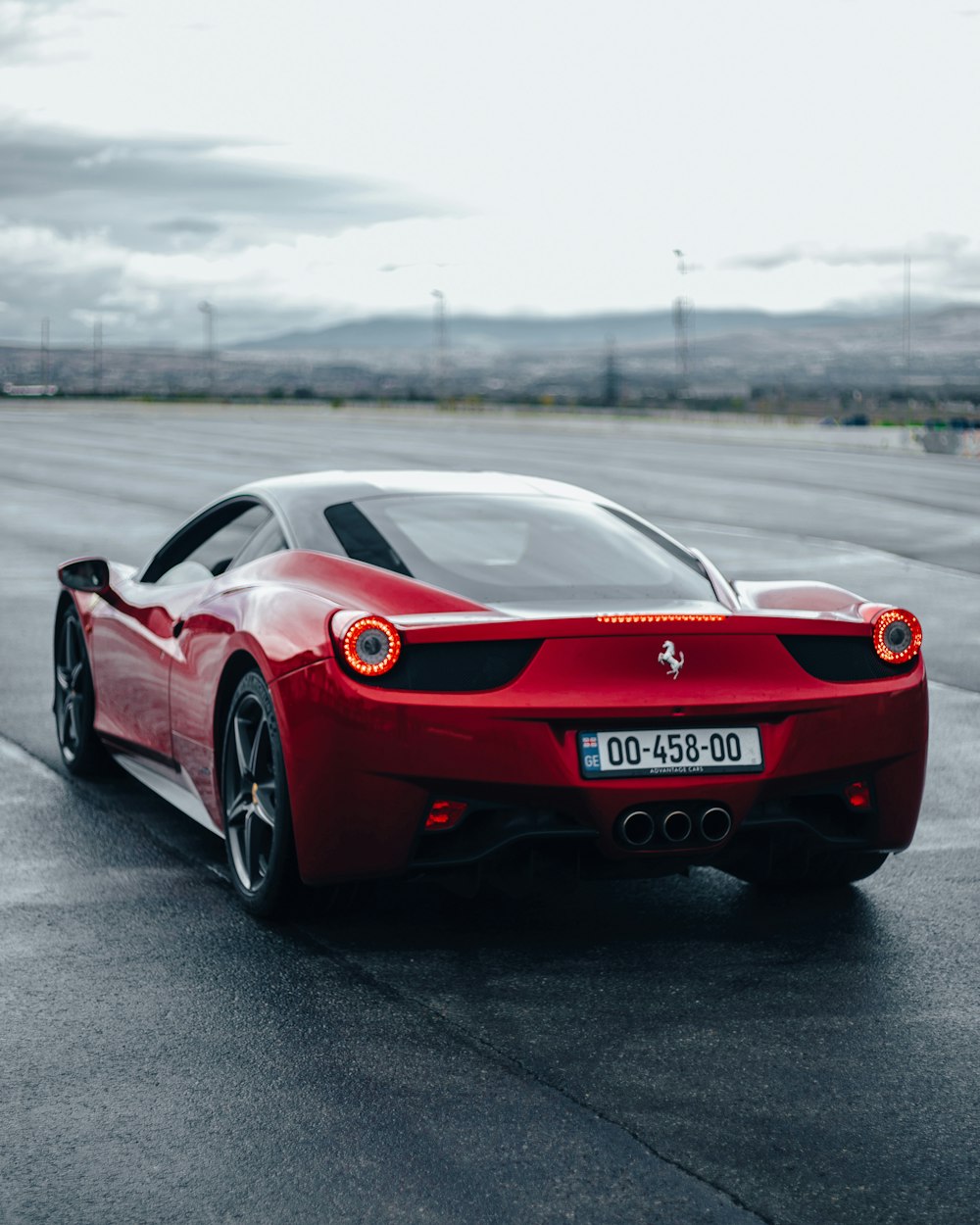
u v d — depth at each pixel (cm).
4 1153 272
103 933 396
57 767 584
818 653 391
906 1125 288
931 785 576
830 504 2066
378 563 408
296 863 391
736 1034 333
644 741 371
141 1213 251
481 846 371
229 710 419
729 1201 257
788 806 392
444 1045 325
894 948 394
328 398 11112
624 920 415
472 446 3881
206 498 2167
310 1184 261
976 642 921
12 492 2267
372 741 362
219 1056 317
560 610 386
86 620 547
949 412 7300
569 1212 252
